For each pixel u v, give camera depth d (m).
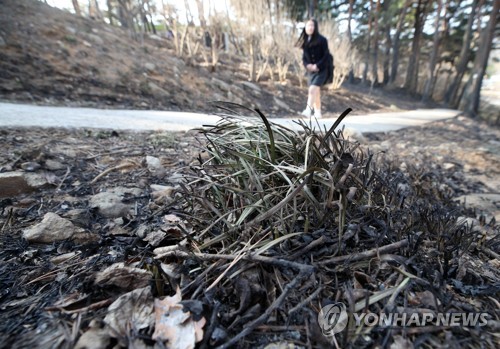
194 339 0.56
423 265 0.83
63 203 1.22
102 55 5.03
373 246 0.86
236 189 0.86
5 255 0.86
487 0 14.23
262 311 0.65
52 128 2.20
